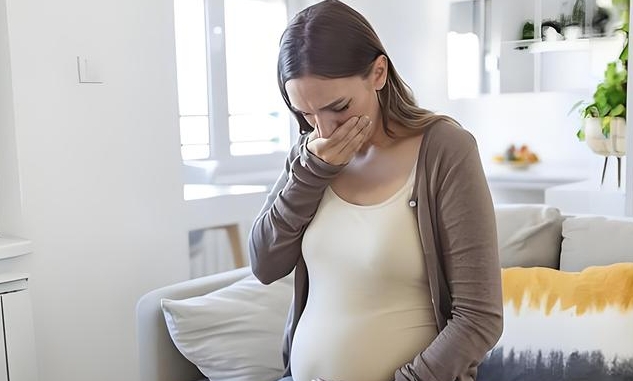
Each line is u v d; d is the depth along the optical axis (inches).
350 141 43.6
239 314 71.1
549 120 127.9
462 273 42.5
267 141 128.9
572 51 124.3
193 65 115.4
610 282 59.8
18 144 81.1
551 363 58.9
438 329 44.4
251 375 68.7
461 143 43.2
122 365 94.0
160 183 96.8
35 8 81.4
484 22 129.6
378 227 43.8
